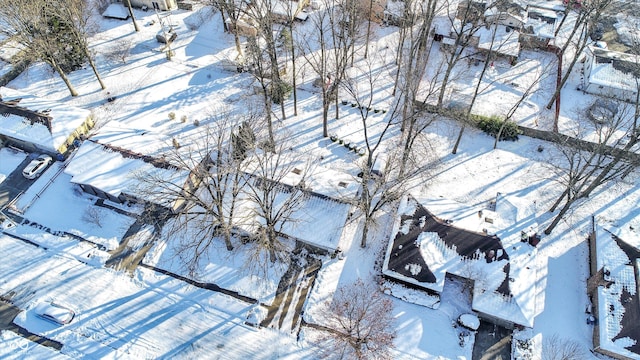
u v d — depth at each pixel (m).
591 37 64.94
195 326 41.81
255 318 42.03
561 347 39.47
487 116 55.12
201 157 51.00
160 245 46.75
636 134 38.78
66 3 55.75
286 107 58.03
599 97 57.22
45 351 40.56
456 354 39.72
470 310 41.75
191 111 57.75
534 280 41.25
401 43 55.78
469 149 53.59
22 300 43.53
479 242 42.81
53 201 50.47
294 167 49.66
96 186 48.62
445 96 57.50
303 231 44.91
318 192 46.38
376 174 50.09
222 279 44.50
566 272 43.97
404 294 42.56
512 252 42.44
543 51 63.88
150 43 66.12
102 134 52.53
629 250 42.12
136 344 40.91
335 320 41.28
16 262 46.06
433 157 52.28
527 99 57.66
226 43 65.75
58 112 55.06
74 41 59.78
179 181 48.28
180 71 62.53
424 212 45.38
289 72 61.72
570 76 60.03
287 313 42.31
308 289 43.62
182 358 40.06
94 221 48.09
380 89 59.25
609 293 40.06
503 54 60.81
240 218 43.00
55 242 47.31
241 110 57.56
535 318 41.22
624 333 37.97
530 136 54.62
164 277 44.88
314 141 54.34
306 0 69.25
